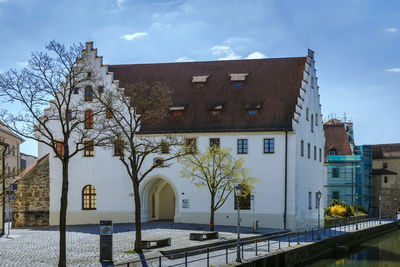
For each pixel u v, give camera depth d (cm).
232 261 2752
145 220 4841
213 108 4838
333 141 8244
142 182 4803
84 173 4875
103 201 4841
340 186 8038
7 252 2861
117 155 4841
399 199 9344
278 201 4594
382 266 3847
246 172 4594
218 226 4550
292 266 3319
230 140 4712
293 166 4597
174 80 5181
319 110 5566
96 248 2991
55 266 2409
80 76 4628
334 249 4316
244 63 5216
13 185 3706
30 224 4781
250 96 4909
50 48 2539
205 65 5272
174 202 5334
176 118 4866
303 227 4838
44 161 4869
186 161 4600
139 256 2705
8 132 6238
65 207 2305
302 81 4869
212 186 4084
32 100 2492
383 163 9875
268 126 4675
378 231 6203
